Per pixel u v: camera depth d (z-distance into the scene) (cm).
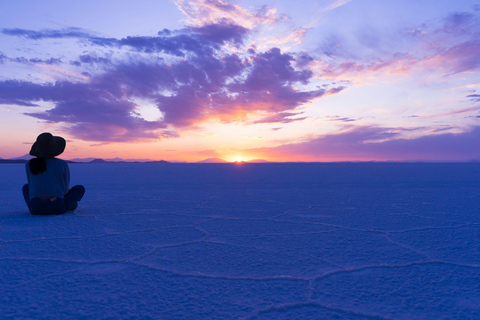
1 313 157
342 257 254
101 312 159
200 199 636
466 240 309
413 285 198
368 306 168
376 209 503
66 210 463
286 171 2164
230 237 321
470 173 1914
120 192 781
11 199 647
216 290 188
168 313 158
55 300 173
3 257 251
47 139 444
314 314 159
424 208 513
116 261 243
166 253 264
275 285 196
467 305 170
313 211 484
